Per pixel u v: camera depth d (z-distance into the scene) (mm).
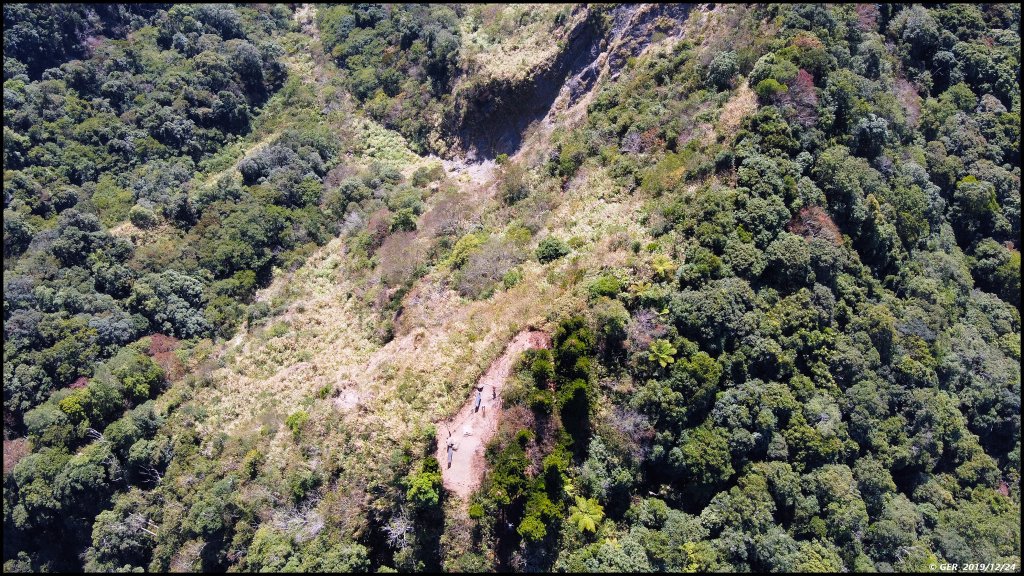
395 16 97688
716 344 44625
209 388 61906
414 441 43406
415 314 58125
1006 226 62219
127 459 56062
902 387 48938
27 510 54688
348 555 41531
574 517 40438
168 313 68000
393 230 72125
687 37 66438
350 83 95500
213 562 48812
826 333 47312
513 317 47875
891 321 49000
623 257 48625
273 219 75875
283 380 60000
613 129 64125
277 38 105750
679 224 50250
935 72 67875
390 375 51094
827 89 55000
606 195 58062
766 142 52000
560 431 42062
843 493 42406
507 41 86438
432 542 41031
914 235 55938
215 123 89375
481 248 58969
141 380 60969
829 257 48062
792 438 43844
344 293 68562
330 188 82062
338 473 46750
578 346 42719
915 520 45688
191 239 73688
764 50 58062
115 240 70750
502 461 41219
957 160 62844
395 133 90062
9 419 59750
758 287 47312
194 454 56094
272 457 51250
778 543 40719
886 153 56906
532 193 66062
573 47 78625
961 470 50750
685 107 59625
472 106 83625
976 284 61719
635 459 42094
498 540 40719
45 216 73062
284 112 94312
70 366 61781
